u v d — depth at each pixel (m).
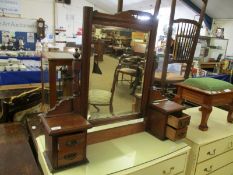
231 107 1.59
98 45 1.10
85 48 1.05
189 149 1.22
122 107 1.30
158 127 1.29
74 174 0.94
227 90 1.48
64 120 1.01
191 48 2.37
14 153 1.24
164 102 1.36
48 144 0.98
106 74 1.19
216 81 1.53
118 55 1.20
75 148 0.96
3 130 1.51
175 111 1.25
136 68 1.29
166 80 2.22
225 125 1.58
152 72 1.31
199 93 1.44
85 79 1.09
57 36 5.85
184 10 4.67
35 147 1.42
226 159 1.53
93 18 1.03
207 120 1.51
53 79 1.75
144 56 1.28
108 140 1.25
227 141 1.46
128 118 1.31
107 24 1.08
